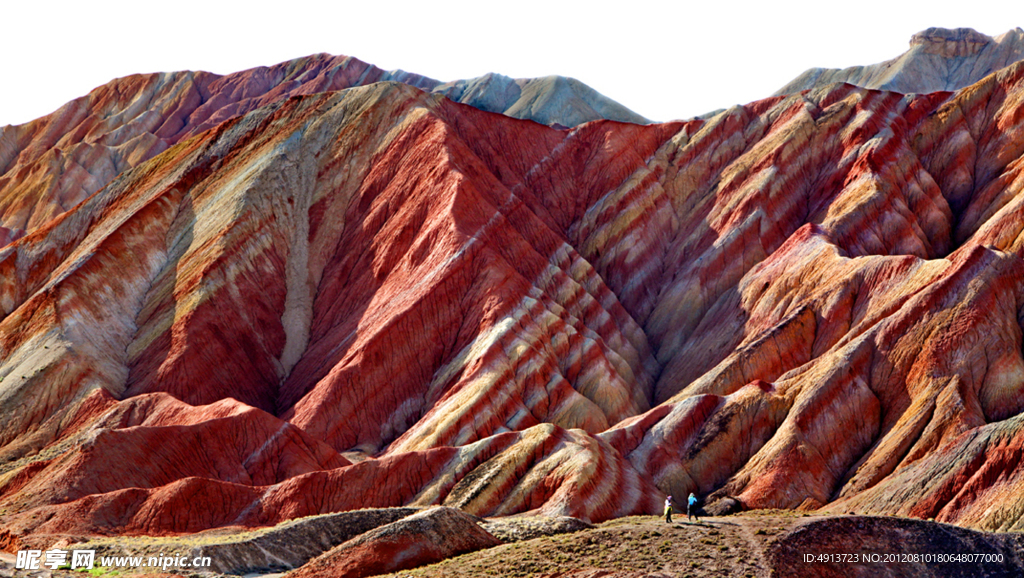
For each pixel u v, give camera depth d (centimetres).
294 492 6681
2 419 8712
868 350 7750
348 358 9175
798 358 8625
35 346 9488
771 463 7000
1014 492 5588
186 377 9256
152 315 10244
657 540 4216
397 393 8956
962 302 7612
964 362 7219
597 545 4266
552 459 6712
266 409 9469
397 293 9881
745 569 3806
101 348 9631
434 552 4534
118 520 6162
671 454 7438
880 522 4150
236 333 9894
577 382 8938
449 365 9031
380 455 8181
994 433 6062
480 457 6981
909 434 6881
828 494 6819
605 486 6481
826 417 7325
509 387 8388
